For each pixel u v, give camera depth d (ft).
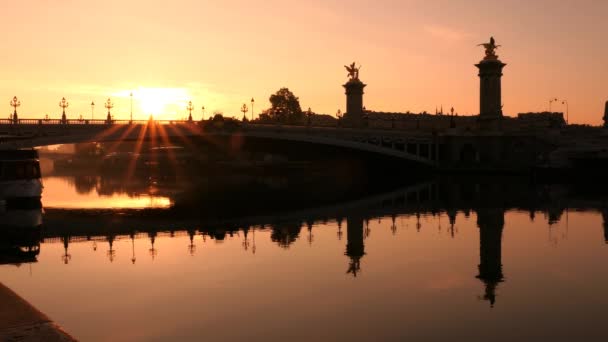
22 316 48.14
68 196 299.79
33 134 286.25
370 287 110.63
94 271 125.29
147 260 135.95
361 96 545.85
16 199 232.32
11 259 138.41
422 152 464.65
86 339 83.10
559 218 201.16
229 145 430.20
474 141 455.22
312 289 109.29
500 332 85.76
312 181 405.18
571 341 82.33
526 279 116.57
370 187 347.56
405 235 169.27
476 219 201.46
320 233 173.88
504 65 464.65
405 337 83.92
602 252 142.41
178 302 100.83
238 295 105.40
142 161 618.03
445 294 105.81
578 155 366.22
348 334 85.20
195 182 398.01
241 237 167.53
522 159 436.35
